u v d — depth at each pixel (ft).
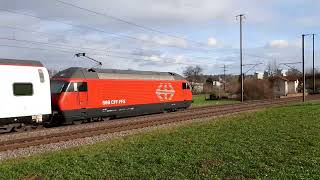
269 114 111.65
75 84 99.60
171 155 50.14
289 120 91.97
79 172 42.42
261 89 246.47
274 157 47.52
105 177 40.19
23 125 83.25
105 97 108.88
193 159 47.29
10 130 81.15
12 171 43.86
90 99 103.76
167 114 126.41
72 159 49.57
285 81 293.02
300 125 80.79
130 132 80.48
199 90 395.55
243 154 49.85
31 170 43.98
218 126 83.20
